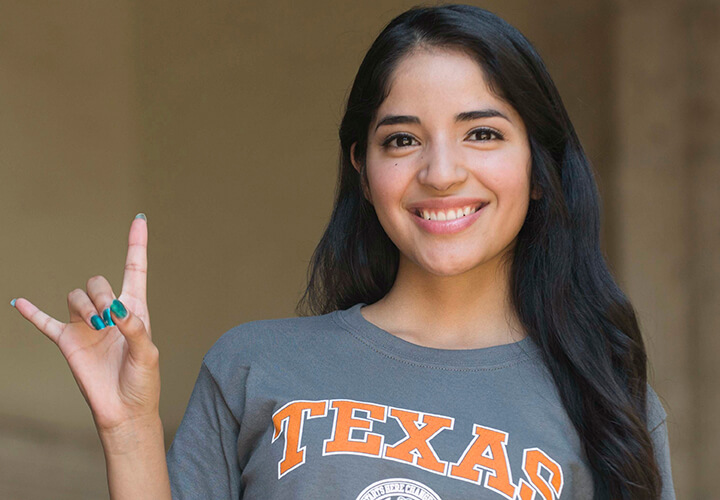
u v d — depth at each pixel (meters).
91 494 7.78
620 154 7.57
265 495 1.97
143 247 2.04
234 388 2.14
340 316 2.18
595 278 2.17
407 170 2.02
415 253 2.05
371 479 1.91
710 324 7.16
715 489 7.01
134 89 9.84
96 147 9.77
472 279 2.14
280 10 9.46
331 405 2.00
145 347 1.92
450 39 2.01
